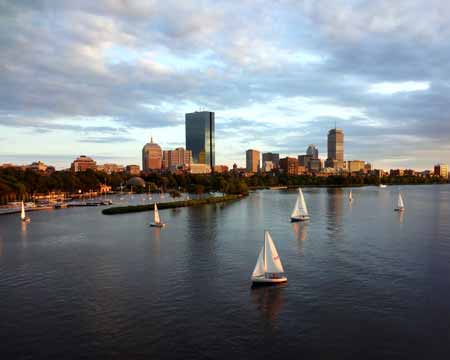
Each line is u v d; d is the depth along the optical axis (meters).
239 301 66.25
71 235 131.62
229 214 189.38
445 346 50.94
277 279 75.06
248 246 109.44
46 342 52.41
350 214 186.12
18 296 69.69
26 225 157.25
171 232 135.38
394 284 74.19
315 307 63.50
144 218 175.75
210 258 95.69
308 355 48.97
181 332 55.06
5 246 114.00
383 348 50.53
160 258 96.38
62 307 64.25
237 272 83.19
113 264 91.19
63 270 86.50
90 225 155.12
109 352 49.81
